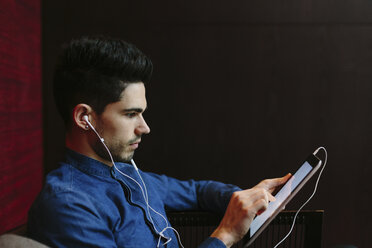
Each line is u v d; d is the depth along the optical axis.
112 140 0.77
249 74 2.00
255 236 0.73
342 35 1.99
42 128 2.00
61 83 0.77
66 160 0.81
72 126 0.79
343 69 2.00
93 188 0.78
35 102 1.90
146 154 2.03
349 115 2.03
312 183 2.06
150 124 2.01
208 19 1.97
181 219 1.00
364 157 2.04
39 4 1.92
